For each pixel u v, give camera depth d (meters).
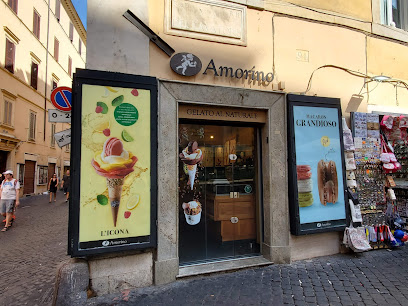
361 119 5.25
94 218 3.45
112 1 3.81
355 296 3.37
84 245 3.37
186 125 4.40
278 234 4.50
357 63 5.48
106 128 3.58
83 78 3.51
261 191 4.75
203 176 4.50
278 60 4.80
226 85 4.39
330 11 5.29
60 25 23.67
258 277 3.95
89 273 3.45
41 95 20.14
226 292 3.51
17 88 16.78
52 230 7.62
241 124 4.69
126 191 3.61
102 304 3.26
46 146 21.27
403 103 5.92
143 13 3.98
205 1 4.34
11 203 7.84
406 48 6.09
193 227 4.39
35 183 19.31
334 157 4.86
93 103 3.54
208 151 4.54
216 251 4.52
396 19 6.46
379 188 5.26
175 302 3.28
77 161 3.41
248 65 4.57
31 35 18.45
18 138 16.97
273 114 4.59
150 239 3.67
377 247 5.09
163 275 3.78
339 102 5.01
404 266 4.29
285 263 4.46
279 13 4.85
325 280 3.82
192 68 4.14
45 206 12.82
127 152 3.65
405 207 6.00
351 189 4.98
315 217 4.61
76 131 3.43
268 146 4.57
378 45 5.75
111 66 3.75
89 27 3.70
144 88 3.79
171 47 4.05
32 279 4.21
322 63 5.15
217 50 4.39
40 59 19.89
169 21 4.13
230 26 4.48
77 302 3.21
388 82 5.79
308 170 4.65
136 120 3.72
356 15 5.56
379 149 5.34
